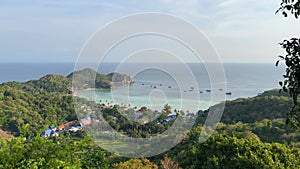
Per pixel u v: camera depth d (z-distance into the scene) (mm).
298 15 1771
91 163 2805
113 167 5961
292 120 1885
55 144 2730
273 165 7793
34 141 2648
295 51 1729
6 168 2439
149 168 6633
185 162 7500
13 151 2531
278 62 1772
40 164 2480
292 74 1741
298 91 1738
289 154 8133
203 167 7438
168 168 7016
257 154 8055
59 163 2527
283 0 1797
